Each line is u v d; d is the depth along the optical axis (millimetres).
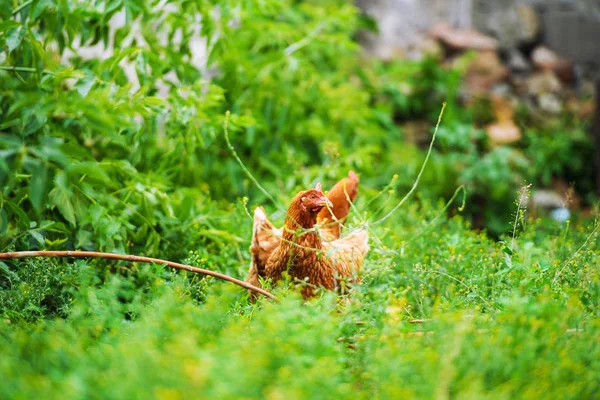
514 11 15922
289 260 5293
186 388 2914
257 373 3131
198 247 6633
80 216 5770
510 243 5918
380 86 13781
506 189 11938
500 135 13586
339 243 5684
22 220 5621
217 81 8914
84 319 4297
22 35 5770
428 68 14461
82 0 7234
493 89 15016
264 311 4086
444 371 3250
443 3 16062
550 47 15961
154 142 7734
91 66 7297
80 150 4371
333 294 4445
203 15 7449
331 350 3729
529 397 3211
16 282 5352
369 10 15531
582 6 15945
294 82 10016
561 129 14156
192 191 7324
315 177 8820
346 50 11570
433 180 11938
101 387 3035
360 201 7719
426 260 6168
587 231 6453
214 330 4055
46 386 3027
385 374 3396
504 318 4062
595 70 15844
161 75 6773
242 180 9102
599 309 4508
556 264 5344
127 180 6793
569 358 3674
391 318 4207
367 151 9570
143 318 4062
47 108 4793
